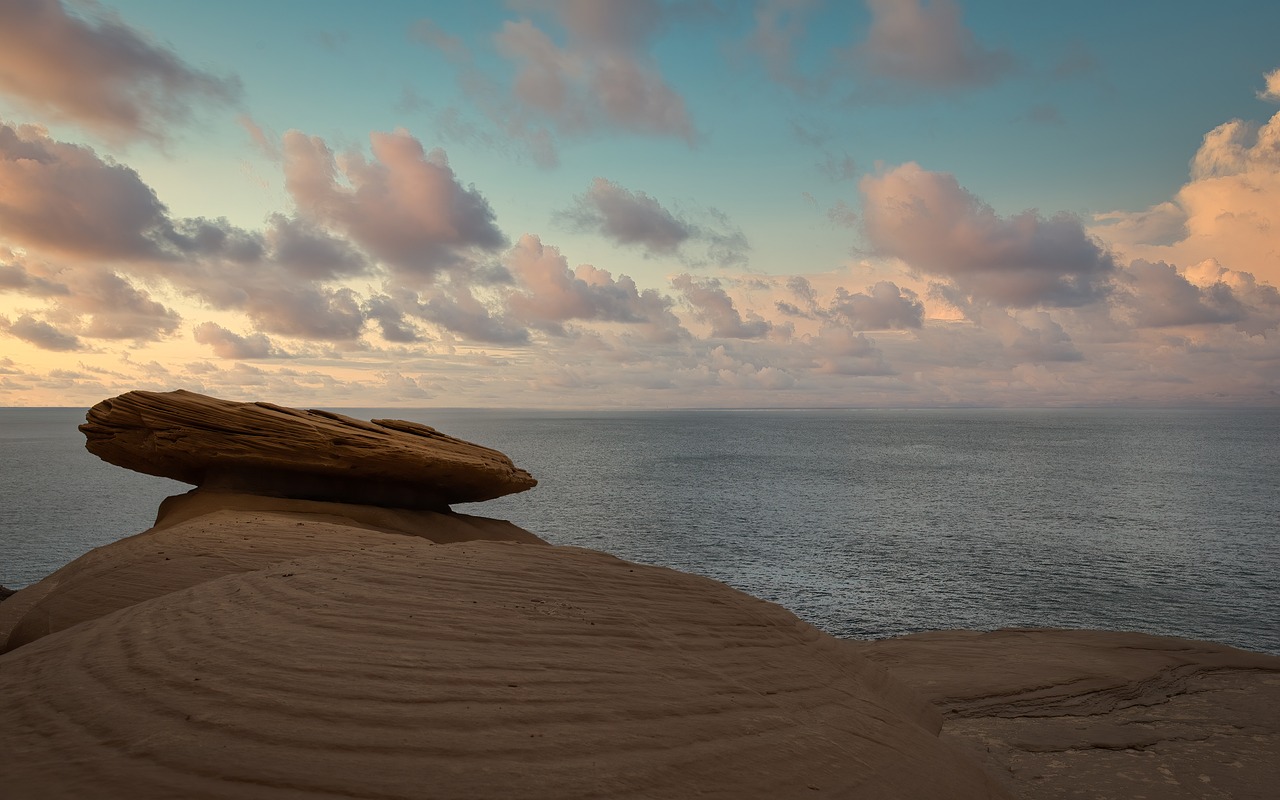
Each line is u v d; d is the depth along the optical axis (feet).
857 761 16.90
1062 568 168.45
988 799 18.43
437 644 17.87
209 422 61.72
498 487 77.97
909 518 248.73
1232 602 138.00
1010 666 36.88
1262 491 332.39
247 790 10.88
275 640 17.21
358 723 13.28
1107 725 28.81
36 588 39.75
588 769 13.04
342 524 54.08
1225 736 27.76
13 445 647.56
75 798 10.54
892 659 38.86
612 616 22.86
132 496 292.81
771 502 289.12
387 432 69.87
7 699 14.99
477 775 12.11
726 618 25.67
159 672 15.51
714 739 15.70
